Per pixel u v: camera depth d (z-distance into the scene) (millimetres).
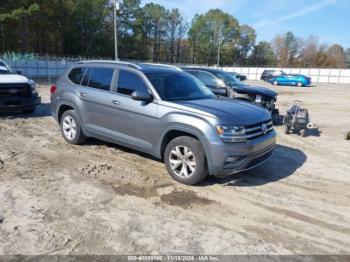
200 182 5180
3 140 7148
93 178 5176
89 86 6422
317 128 10602
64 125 7027
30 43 49812
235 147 4613
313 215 4316
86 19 58500
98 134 6273
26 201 4293
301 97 21734
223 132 4598
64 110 7129
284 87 32688
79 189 4742
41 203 4262
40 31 51625
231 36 92188
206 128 4656
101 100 6035
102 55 62812
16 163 5699
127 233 3658
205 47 89812
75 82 6734
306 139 8867
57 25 52406
